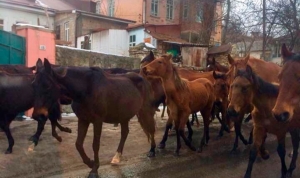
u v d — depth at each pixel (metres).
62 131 8.52
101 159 6.57
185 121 6.89
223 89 8.05
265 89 5.20
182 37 29.31
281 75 4.45
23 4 24.36
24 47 10.05
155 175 5.73
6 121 6.62
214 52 19.81
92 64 11.80
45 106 4.99
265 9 17.72
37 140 6.88
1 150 6.69
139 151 7.25
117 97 5.57
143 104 6.57
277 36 18.89
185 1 29.88
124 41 24.91
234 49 23.78
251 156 5.42
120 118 5.81
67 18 26.83
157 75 6.56
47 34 10.45
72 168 5.99
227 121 9.20
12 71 7.72
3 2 23.31
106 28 26.56
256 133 5.42
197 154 7.19
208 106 7.79
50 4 29.41
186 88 6.87
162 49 24.55
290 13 17.02
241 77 5.24
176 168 6.17
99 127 5.32
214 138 8.77
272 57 26.33
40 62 5.49
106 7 33.84
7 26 23.95
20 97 6.77
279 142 5.50
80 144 5.29
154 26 27.33
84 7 32.31
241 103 5.21
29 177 5.48
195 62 22.50
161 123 10.52
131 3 31.50
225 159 6.89
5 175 5.50
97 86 5.26
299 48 17.94
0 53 9.39
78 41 25.58
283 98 4.30
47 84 4.96
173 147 7.69
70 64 11.12
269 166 6.48
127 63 13.07
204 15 26.30
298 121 5.05
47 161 6.27
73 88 5.05
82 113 5.22
